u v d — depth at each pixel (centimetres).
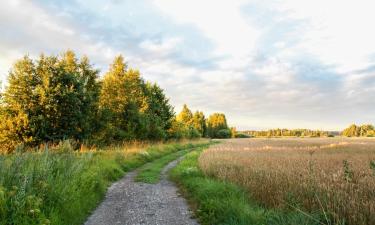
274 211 695
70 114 2141
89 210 810
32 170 692
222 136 11781
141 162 1991
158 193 1064
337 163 1520
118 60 3127
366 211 623
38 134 1950
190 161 1912
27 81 2016
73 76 2245
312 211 656
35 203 584
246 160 1644
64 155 1029
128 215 780
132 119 3066
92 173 1060
